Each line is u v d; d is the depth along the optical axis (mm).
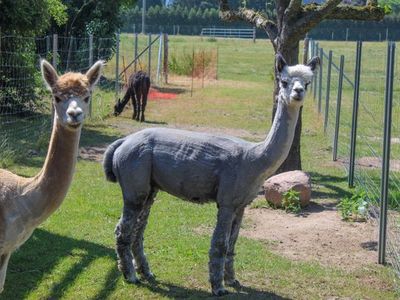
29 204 5168
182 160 6176
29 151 12383
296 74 5883
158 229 8219
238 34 72500
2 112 15328
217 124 17531
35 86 15789
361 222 8859
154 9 84000
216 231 6168
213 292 6297
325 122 16094
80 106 4887
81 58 21609
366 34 62188
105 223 8422
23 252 7219
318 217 9117
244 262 7207
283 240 8078
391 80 7066
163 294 6332
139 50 38125
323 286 6676
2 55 14875
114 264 7023
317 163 12867
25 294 6262
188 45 50312
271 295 6383
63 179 5109
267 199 9500
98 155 12758
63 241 7652
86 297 6242
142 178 6258
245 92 24938
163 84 26594
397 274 6988
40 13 15625
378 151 13500
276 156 5984
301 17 10195
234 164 6066
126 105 19594
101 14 25484
